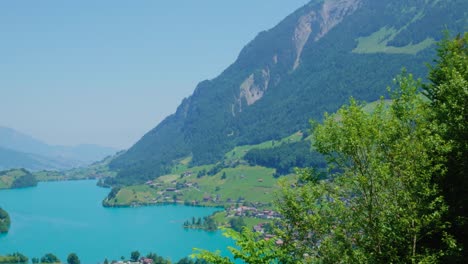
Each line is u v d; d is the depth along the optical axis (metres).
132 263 155.75
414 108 21.16
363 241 20.17
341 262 20.06
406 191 19.31
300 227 21.16
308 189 21.88
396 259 18.81
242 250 20.98
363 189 19.66
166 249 183.25
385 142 20.39
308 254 21.14
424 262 18.23
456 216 21.62
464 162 21.41
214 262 20.78
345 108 21.25
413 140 20.17
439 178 21.30
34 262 156.50
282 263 21.02
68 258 155.62
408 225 18.91
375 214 19.77
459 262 20.67
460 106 21.53
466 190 21.91
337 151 21.05
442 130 21.55
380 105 21.69
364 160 20.27
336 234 20.09
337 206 20.81
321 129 21.69
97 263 160.75
